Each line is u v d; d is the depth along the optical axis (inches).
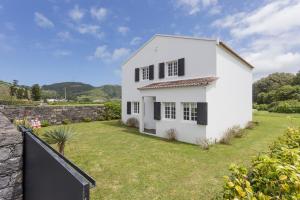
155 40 639.1
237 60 579.8
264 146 413.7
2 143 150.4
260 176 82.7
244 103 632.4
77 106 802.2
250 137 509.0
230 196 73.2
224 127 498.0
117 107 917.2
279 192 70.9
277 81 2206.0
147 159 327.3
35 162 131.3
